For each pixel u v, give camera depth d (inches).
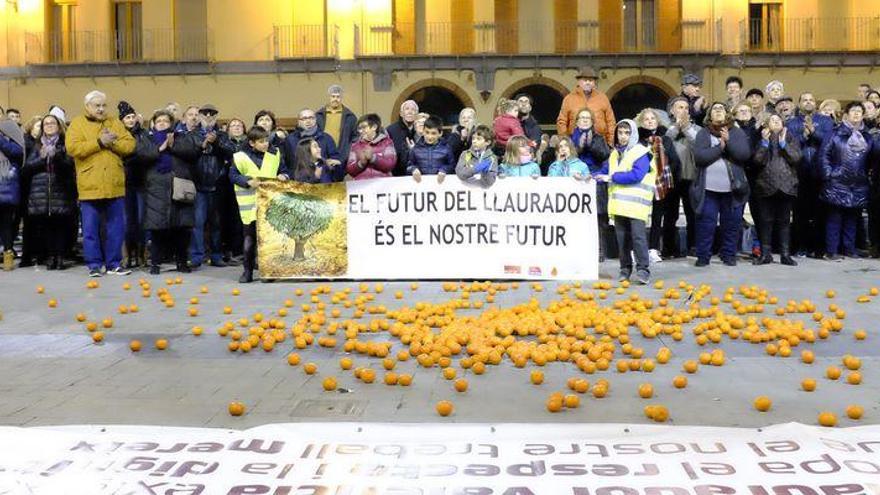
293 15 1165.1
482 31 1154.7
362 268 399.5
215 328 285.9
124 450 153.6
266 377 220.4
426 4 1187.9
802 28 1143.6
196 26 1181.7
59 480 141.9
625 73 1130.0
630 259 385.1
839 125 455.8
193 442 157.4
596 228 386.9
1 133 447.5
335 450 152.7
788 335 251.9
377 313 307.9
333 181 428.5
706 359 229.3
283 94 1157.1
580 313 279.6
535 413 185.8
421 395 201.0
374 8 1150.3
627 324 274.4
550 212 388.2
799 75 1120.8
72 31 1195.3
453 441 156.3
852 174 450.3
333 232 400.5
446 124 1179.3
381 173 403.2
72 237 499.8
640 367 223.3
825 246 470.9
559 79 1134.4
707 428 161.5
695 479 138.4
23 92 1180.5
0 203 450.0
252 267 404.5
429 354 235.1
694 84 465.7
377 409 189.9
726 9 1125.1
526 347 234.5
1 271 452.1
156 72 1161.4
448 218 394.3
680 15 1146.7
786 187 426.9
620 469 142.7
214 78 1162.6
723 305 318.0
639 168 369.4
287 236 400.5
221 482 140.3
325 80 1152.2
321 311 304.7
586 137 435.8
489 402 194.5
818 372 220.1
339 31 1149.7
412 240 397.1
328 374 222.8
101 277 422.3
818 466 142.6
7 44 1181.1
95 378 221.1
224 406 194.1
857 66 1112.2
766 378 214.4
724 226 432.8
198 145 426.6
